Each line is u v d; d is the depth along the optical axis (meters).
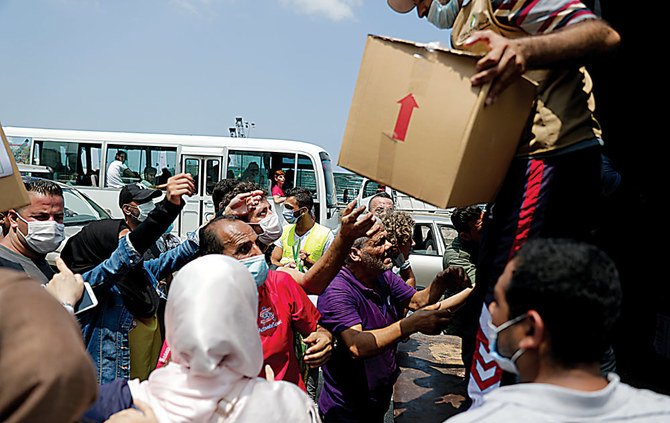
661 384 4.37
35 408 0.86
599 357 1.24
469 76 1.55
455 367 4.82
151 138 12.56
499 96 1.58
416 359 5.09
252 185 3.92
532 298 1.24
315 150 12.60
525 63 1.47
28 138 12.50
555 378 1.24
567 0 1.58
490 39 1.48
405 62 1.67
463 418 1.23
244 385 1.56
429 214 9.46
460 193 1.62
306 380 3.41
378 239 2.84
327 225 11.49
